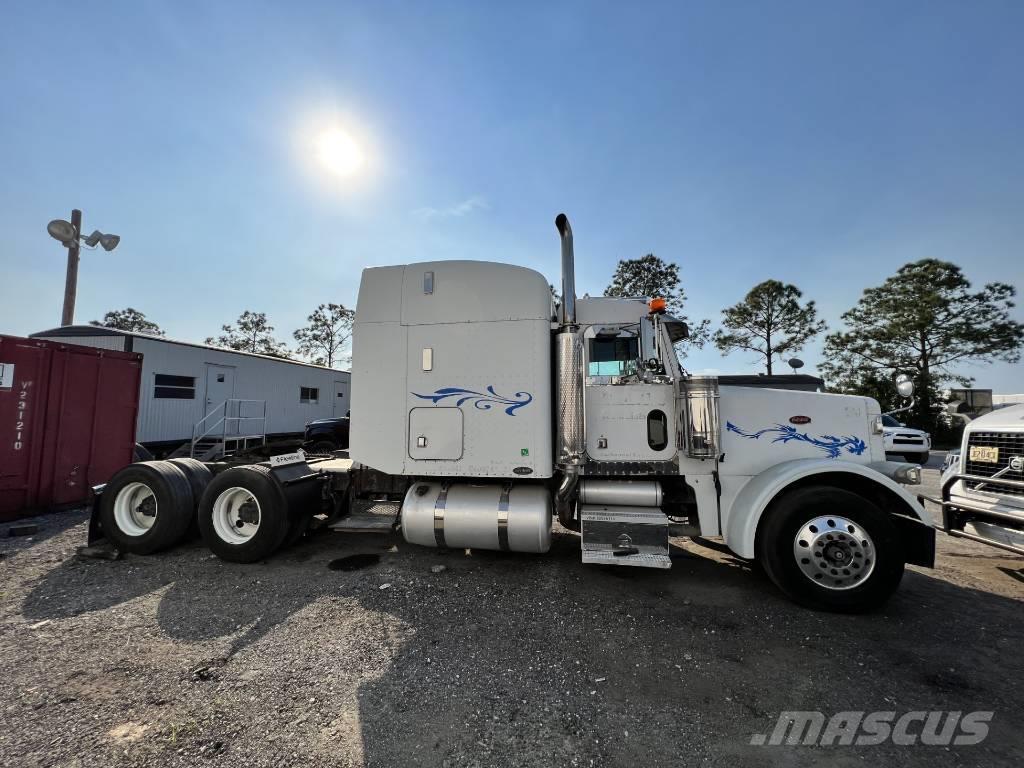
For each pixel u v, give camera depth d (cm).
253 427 1488
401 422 429
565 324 412
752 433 410
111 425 743
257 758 201
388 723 226
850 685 261
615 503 418
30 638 304
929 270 2683
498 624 331
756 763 202
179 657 283
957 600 378
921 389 2422
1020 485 385
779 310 3472
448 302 427
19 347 628
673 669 276
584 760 203
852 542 349
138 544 464
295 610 351
